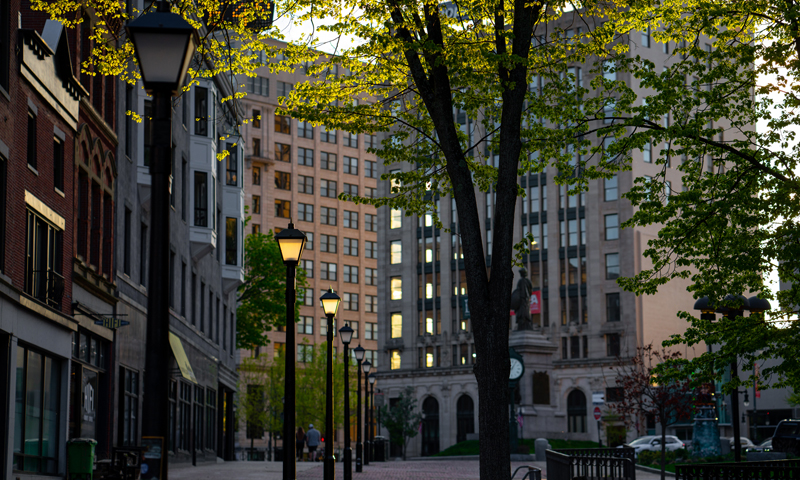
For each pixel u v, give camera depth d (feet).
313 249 396.78
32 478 70.79
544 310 281.13
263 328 225.15
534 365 174.50
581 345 273.75
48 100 76.59
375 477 102.83
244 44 58.70
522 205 289.12
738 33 64.18
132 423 102.32
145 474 28.71
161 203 30.27
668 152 64.44
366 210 416.05
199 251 133.80
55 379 78.43
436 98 53.57
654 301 268.00
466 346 295.07
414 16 53.11
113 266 96.07
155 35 30.19
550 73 60.64
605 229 274.77
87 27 88.89
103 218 94.79
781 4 60.13
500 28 54.85
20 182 70.64
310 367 307.37
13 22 69.56
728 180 63.36
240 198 166.09
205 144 133.69
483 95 60.80
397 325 311.68
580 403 267.59
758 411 272.72
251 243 222.28
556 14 60.08
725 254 62.23
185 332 127.65
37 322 72.28
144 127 107.65
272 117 393.91
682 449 132.16
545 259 282.97
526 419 170.60
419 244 311.06
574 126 61.67
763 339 59.98
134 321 103.45
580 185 64.28
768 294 63.67
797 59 61.00
